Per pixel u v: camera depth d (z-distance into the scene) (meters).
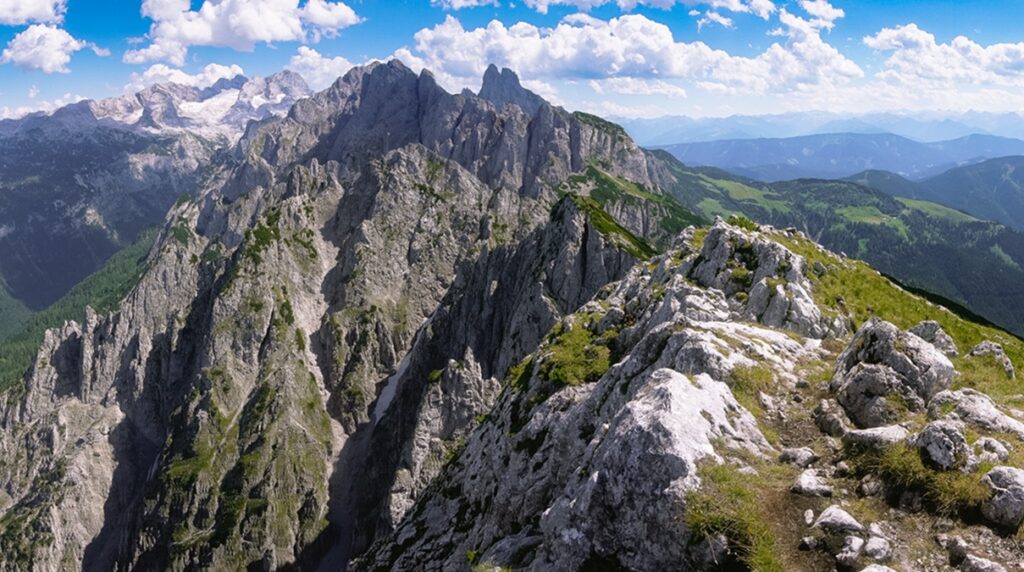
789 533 21.12
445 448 161.75
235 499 185.50
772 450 25.09
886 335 28.48
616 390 38.88
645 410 24.44
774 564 19.88
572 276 172.50
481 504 57.19
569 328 67.00
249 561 174.50
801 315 50.50
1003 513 19.55
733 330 35.00
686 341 33.03
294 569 177.38
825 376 30.30
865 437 23.78
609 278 167.38
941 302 123.00
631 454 23.19
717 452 23.50
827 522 20.77
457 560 51.31
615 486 23.25
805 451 24.58
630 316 61.44
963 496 20.42
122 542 193.25
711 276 61.28
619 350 56.25
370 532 175.62
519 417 56.38
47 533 198.75
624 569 22.17
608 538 22.98
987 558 18.66
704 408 25.08
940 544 19.80
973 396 25.23
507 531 46.75
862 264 73.38
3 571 192.38
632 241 175.50
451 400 169.25
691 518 21.00
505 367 174.62
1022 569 18.14
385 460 195.25
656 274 73.06
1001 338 60.88
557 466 42.88
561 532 24.31
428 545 58.94
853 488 22.61
